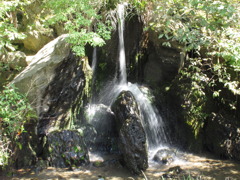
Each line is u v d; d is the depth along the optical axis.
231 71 7.00
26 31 8.36
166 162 6.11
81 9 5.98
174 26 6.34
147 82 8.26
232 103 7.02
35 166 5.64
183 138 7.14
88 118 7.15
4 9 5.48
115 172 5.56
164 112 7.62
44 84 6.23
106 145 6.89
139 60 8.38
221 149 6.60
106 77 8.15
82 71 6.69
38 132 6.17
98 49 7.95
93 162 6.04
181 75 7.54
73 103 6.78
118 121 6.43
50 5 6.51
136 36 8.26
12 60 7.59
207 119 7.21
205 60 7.19
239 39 5.42
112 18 7.77
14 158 5.44
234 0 4.96
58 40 7.00
